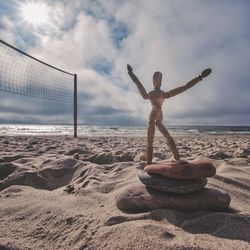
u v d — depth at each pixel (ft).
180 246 5.02
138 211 7.28
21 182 11.82
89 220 6.66
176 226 6.22
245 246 5.23
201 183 7.04
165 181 7.01
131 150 23.77
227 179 10.56
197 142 39.37
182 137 59.67
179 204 6.89
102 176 11.71
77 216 6.93
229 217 6.39
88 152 19.69
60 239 6.18
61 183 12.40
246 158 18.43
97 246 5.56
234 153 21.66
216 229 6.13
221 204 7.13
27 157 17.26
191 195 7.02
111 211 7.51
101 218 6.77
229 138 55.16
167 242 5.21
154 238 5.33
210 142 39.55
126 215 6.81
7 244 5.65
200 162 7.10
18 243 5.83
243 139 49.88
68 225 6.64
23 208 7.91
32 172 12.21
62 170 13.05
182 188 6.84
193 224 6.27
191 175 6.79
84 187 10.61
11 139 40.14
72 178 12.66
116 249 5.28
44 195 9.22
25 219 7.32
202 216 6.59
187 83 7.57
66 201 8.49
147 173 7.47
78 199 8.48
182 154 20.48
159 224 6.22
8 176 12.19
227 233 5.85
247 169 13.47
